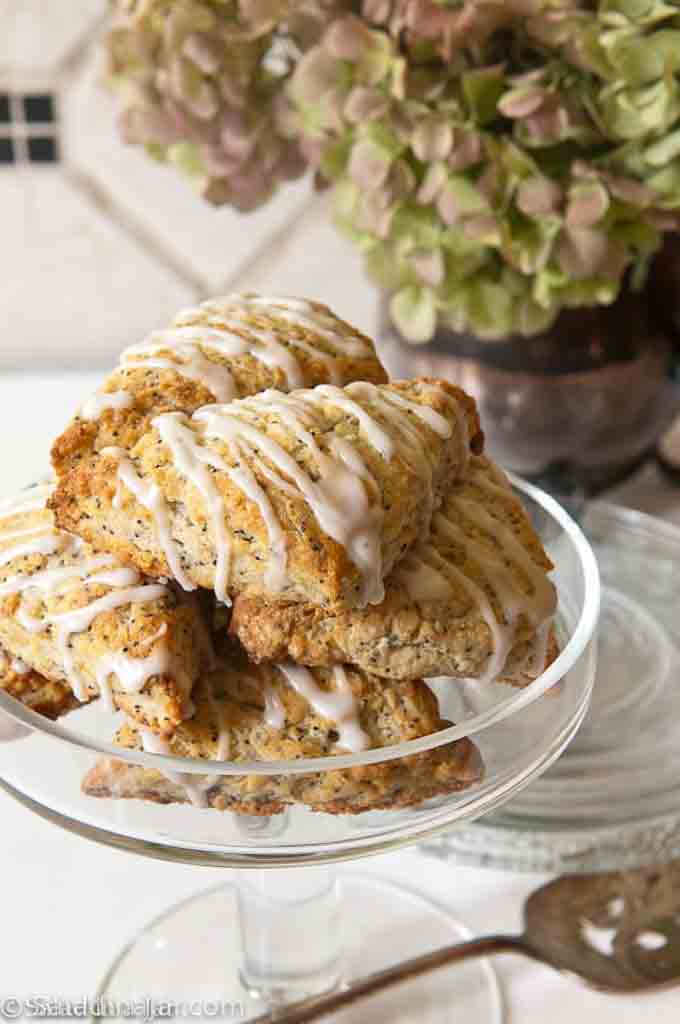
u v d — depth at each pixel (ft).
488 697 1.91
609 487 2.84
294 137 2.49
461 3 2.26
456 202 2.30
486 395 2.60
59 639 1.87
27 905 2.25
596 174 2.28
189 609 1.87
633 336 2.58
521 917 2.22
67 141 3.12
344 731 1.84
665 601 2.56
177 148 2.55
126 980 2.18
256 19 2.34
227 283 3.35
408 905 2.26
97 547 1.86
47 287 3.33
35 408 3.16
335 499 1.76
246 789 1.78
